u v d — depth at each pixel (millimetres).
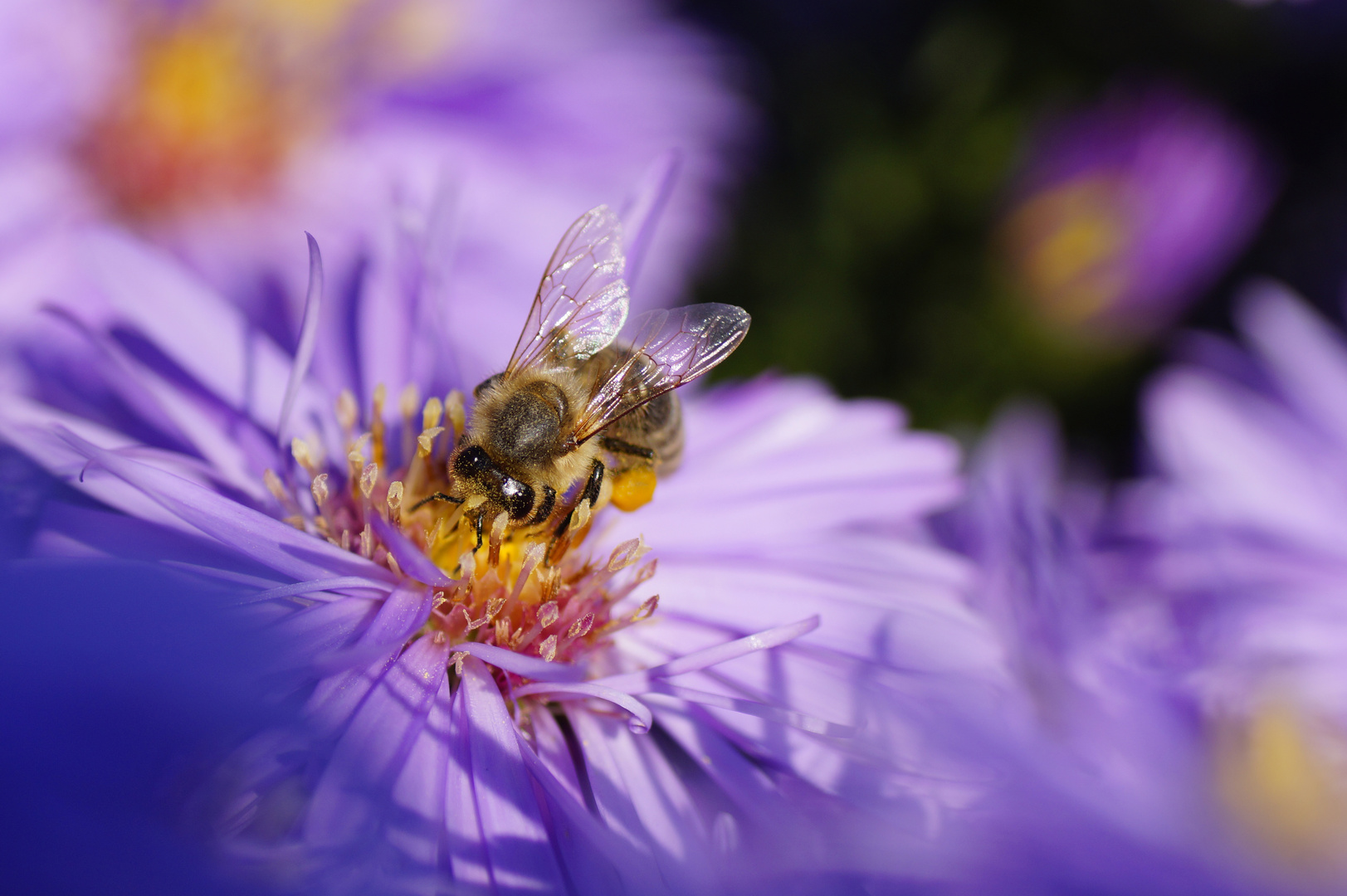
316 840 113
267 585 120
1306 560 154
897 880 118
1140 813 119
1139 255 176
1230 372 164
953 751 120
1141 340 179
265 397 132
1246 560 153
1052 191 179
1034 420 170
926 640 128
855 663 128
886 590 132
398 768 118
